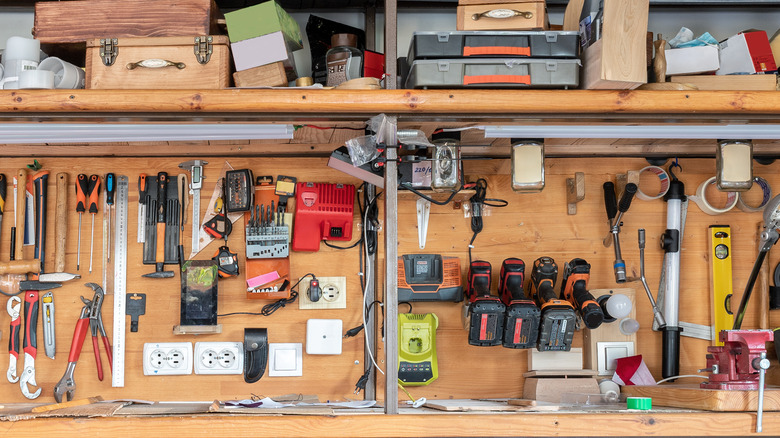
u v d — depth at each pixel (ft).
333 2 9.25
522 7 7.59
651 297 9.14
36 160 9.17
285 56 7.70
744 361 7.27
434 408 7.81
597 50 7.29
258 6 7.75
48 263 9.05
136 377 8.95
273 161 9.33
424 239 9.32
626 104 7.36
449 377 9.20
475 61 7.46
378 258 9.25
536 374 8.90
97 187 9.14
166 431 6.88
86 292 9.05
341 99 7.27
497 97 7.33
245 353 8.97
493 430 6.97
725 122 7.77
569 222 9.48
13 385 8.87
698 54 8.16
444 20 9.59
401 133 7.63
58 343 8.96
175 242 9.14
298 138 8.90
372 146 7.97
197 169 9.21
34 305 8.95
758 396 7.00
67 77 7.77
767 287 9.36
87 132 7.59
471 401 8.55
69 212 9.16
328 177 9.36
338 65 8.32
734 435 6.99
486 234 9.44
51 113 7.25
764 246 8.48
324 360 9.11
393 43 7.59
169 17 7.80
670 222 9.37
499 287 9.18
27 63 7.82
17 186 9.11
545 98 7.36
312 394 9.04
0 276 8.90
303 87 7.42
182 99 7.21
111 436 6.85
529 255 9.42
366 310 9.12
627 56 7.17
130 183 9.25
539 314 8.52
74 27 7.82
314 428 6.95
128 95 7.19
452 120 7.57
